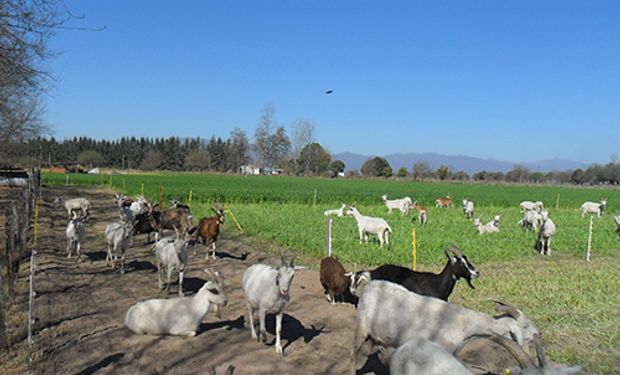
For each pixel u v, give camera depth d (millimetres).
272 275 8758
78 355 8383
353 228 26469
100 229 23719
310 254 18703
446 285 9508
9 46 10961
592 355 8969
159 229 19219
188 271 15273
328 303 11922
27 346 8703
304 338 9516
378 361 8461
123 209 20969
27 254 16250
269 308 8773
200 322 9547
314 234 23594
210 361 8234
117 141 164375
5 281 12578
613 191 83125
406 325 7125
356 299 12398
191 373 7777
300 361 8414
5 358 8203
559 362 8672
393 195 55906
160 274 12727
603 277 15828
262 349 8812
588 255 19656
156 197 42781
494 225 27859
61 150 151625
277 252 19109
